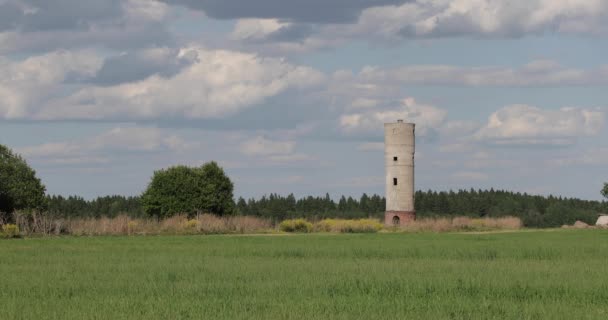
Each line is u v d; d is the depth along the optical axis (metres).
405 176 121.12
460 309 30.20
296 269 44.56
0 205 95.38
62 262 49.94
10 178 98.12
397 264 47.97
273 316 28.75
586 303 31.67
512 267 45.62
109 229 89.44
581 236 85.88
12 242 71.94
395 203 121.12
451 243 70.69
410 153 121.81
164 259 52.34
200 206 124.88
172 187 124.69
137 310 30.02
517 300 32.69
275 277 40.38
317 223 106.69
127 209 199.38
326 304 31.22
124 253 58.06
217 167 129.88
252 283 37.75
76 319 28.25
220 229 97.25
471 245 67.25
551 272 42.28
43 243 70.56
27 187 98.38
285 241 74.88
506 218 115.31
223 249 62.16
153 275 41.47
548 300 32.44
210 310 30.05
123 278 40.16
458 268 44.88
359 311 29.88
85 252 59.09
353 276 40.28
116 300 32.38
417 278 39.00
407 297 33.28
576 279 38.53
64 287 36.47
